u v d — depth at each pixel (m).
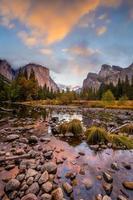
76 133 11.04
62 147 8.42
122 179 5.16
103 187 4.66
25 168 5.56
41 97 97.44
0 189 4.45
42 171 5.33
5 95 70.50
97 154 7.49
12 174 5.24
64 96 77.00
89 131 10.50
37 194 4.25
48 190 4.36
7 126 13.86
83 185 4.75
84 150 8.03
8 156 6.62
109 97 55.50
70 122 11.76
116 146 8.58
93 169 5.84
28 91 78.56
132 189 4.61
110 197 4.23
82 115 26.53
